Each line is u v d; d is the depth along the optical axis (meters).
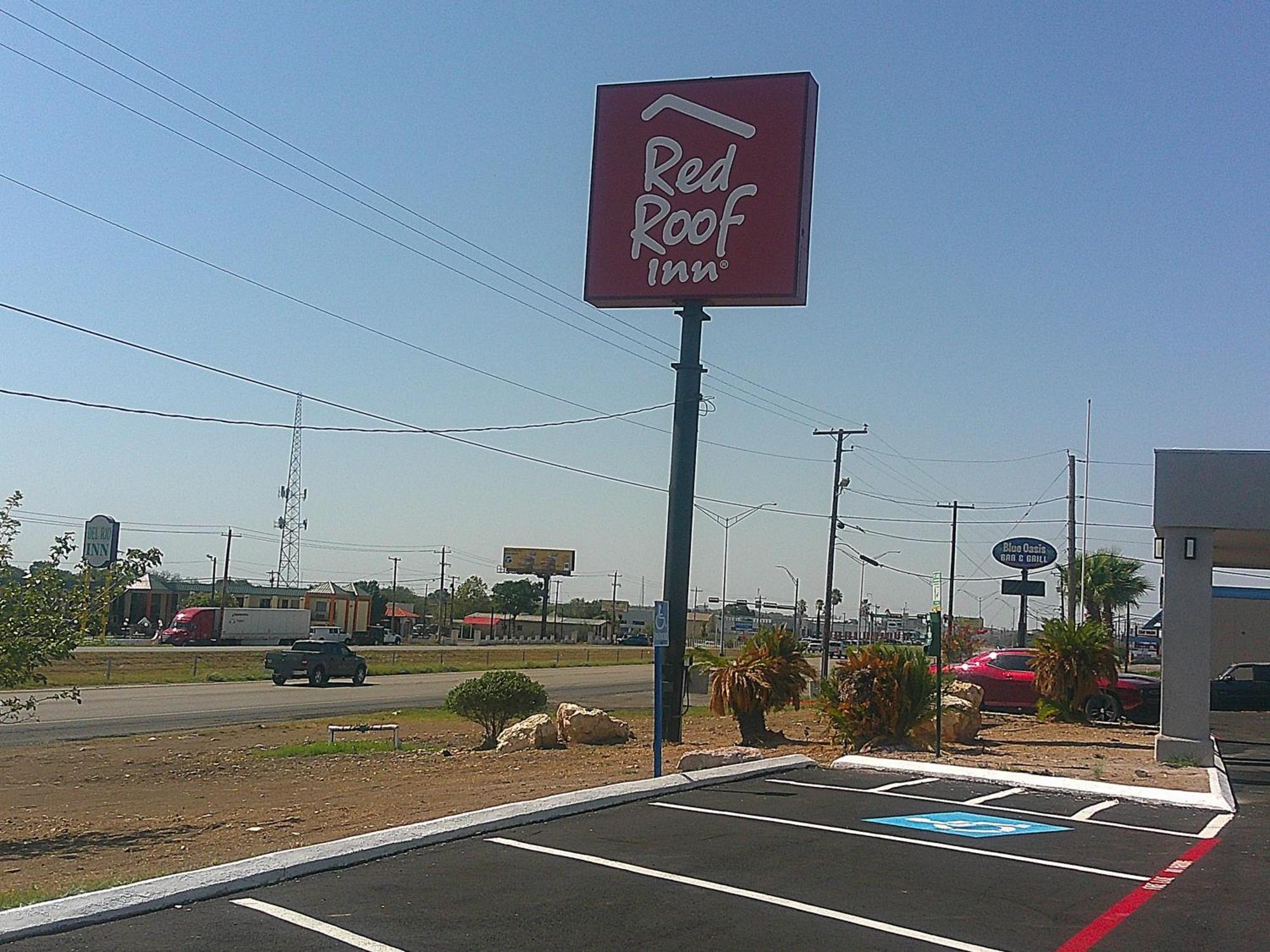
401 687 48.62
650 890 8.37
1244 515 17.22
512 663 70.81
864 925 7.55
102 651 65.88
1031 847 10.40
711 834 10.60
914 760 16.58
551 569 129.38
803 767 15.62
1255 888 8.88
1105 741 21.38
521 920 7.48
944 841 10.55
